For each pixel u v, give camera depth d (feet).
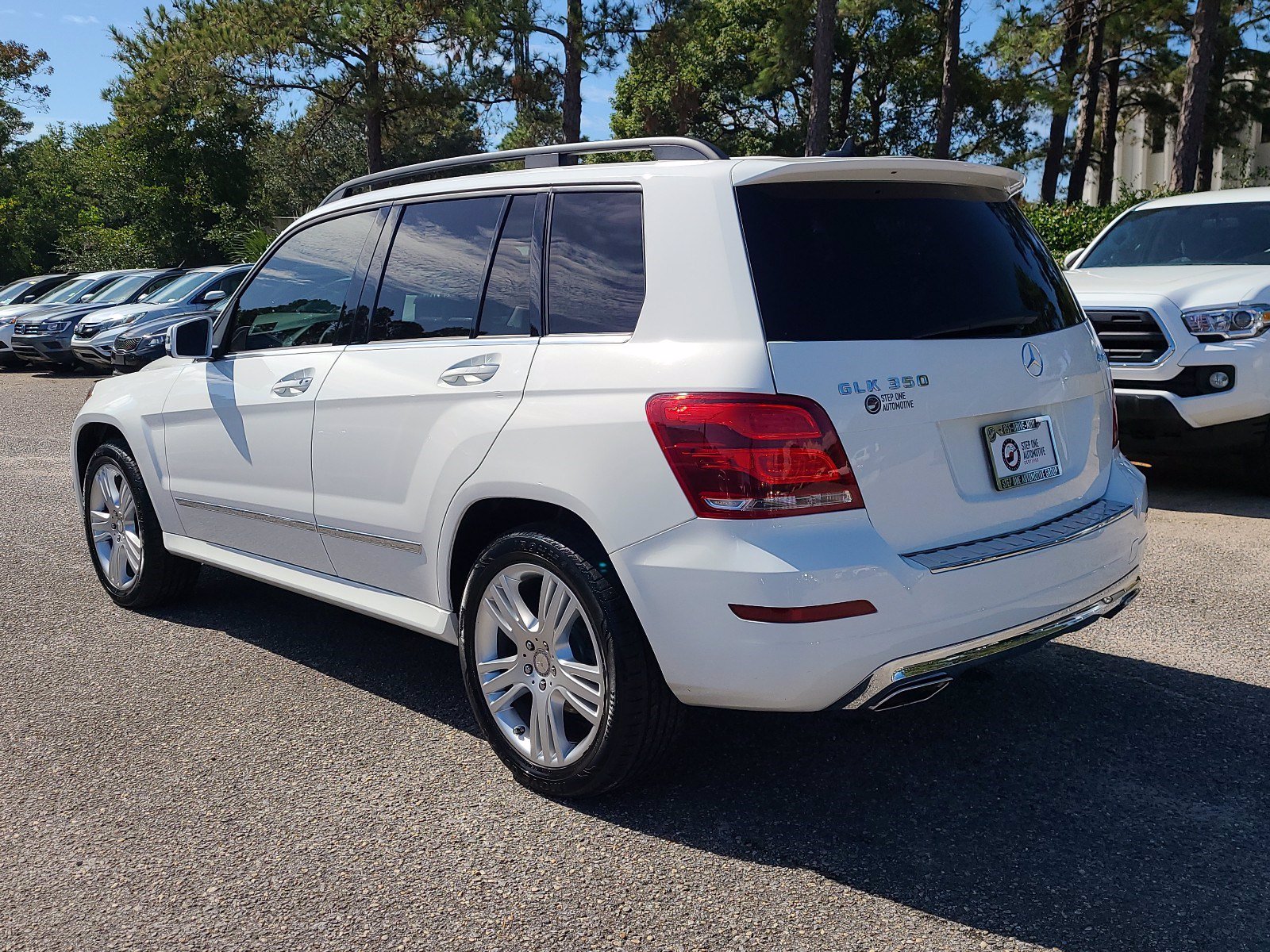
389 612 12.10
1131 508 11.07
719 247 9.29
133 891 8.97
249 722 12.40
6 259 170.71
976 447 9.77
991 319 10.08
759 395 8.69
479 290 11.21
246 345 14.25
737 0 136.05
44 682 13.71
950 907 8.52
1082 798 10.25
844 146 10.99
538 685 10.39
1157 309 21.85
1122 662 13.70
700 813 10.11
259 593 17.71
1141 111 138.92
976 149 136.67
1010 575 9.48
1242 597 16.20
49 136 190.70
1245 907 8.45
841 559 8.65
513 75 95.09
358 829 9.92
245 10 92.89
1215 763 10.93
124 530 16.66
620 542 9.29
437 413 11.03
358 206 13.16
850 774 10.85
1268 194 25.94
